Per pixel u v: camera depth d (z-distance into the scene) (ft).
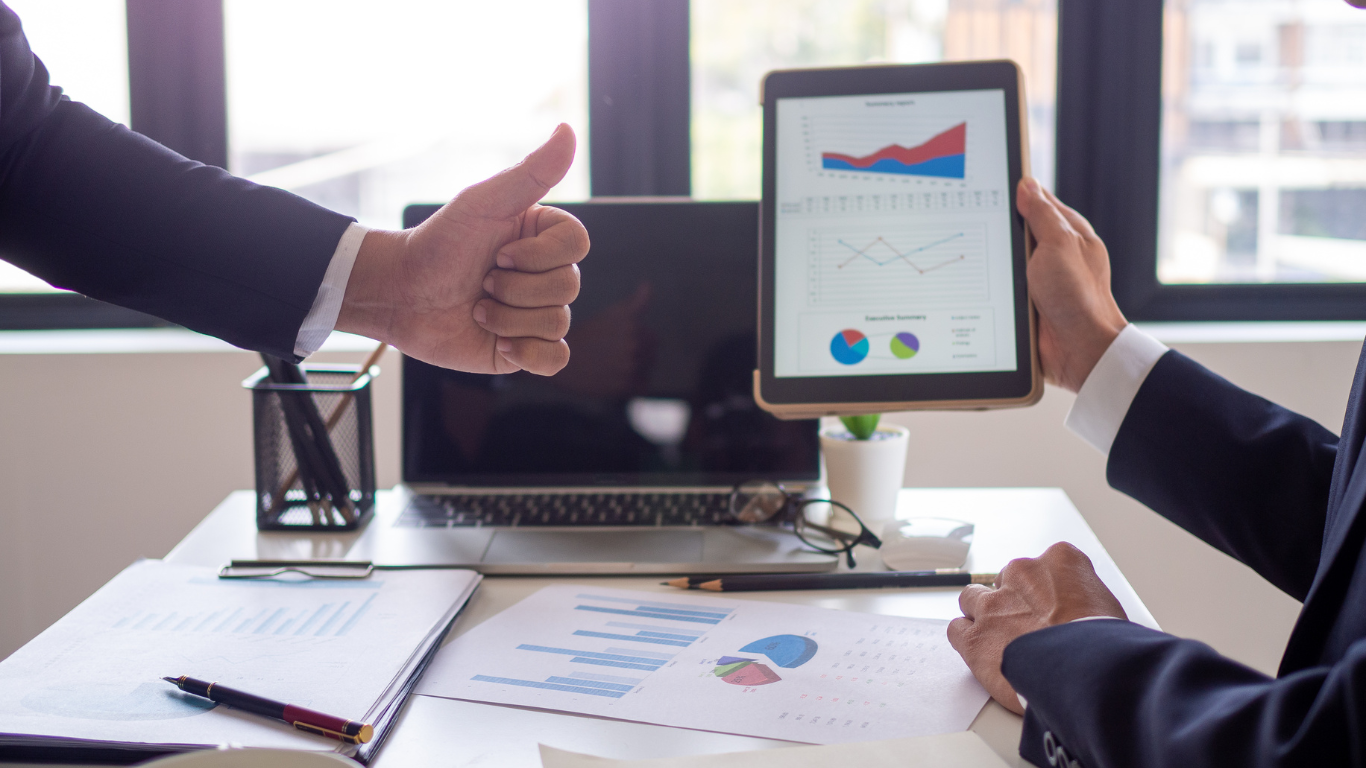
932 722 1.87
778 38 5.78
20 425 5.23
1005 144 2.79
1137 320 5.90
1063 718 1.62
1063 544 2.18
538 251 2.34
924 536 2.82
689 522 3.10
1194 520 2.46
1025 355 2.72
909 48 5.80
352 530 3.04
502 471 3.51
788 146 2.82
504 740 1.83
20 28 2.28
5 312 5.81
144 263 2.41
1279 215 5.90
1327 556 1.69
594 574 2.73
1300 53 5.74
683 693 1.99
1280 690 1.40
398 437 5.31
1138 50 5.64
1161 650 1.61
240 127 5.79
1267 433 2.34
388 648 2.14
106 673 2.02
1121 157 5.73
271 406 3.03
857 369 2.74
